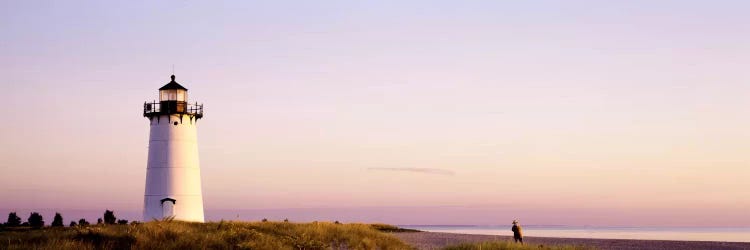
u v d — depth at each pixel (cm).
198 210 5219
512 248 3141
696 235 11219
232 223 3803
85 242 2602
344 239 3697
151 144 5203
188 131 5259
